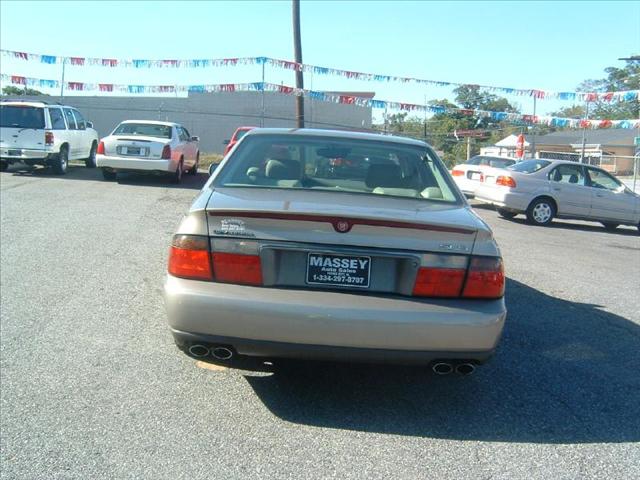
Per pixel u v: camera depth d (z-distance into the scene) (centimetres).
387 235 342
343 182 438
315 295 337
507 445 339
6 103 1478
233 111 4116
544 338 519
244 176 429
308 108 3866
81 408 358
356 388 404
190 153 1689
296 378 413
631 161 4897
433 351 337
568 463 322
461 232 346
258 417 358
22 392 374
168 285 348
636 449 339
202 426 345
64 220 915
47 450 313
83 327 487
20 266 653
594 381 432
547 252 957
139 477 294
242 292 337
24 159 1488
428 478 303
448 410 378
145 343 460
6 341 452
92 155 1805
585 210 1391
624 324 569
